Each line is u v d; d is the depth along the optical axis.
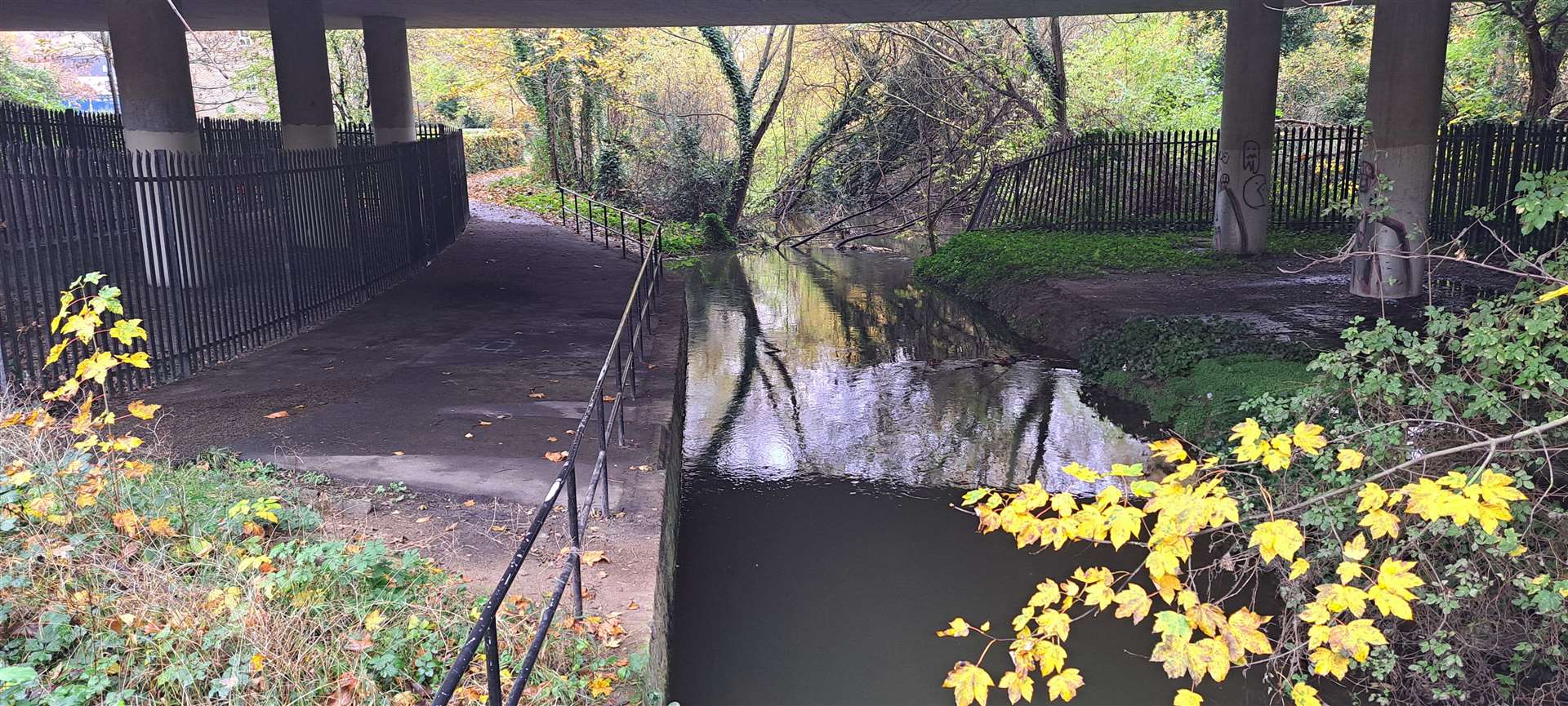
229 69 37.25
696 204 30.42
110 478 5.01
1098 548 7.96
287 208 11.38
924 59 28.09
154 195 8.94
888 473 9.66
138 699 3.57
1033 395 12.00
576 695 4.04
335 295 12.76
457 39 31.14
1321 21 27.69
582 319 12.73
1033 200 23.52
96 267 8.18
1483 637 5.18
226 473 6.44
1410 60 13.15
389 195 14.93
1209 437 9.20
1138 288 15.55
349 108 33.88
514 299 14.03
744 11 19.39
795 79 33.19
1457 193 18.66
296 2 17.28
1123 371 11.98
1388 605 3.02
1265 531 3.12
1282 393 9.09
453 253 18.23
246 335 10.48
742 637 6.61
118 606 4.06
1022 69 27.98
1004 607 7.07
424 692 3.88
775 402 12.09
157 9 12.66
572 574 4.87
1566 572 4.82
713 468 9.86
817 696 5.95
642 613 4.95
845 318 17.55
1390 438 5.11
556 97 30.42
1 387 6.83
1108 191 24.00
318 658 3.86
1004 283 17.81
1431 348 5.26
